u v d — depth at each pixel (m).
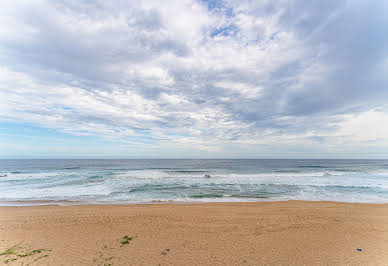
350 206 10.63
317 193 14.41
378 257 4.94
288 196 13.58
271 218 8.33
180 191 15.25
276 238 6.20
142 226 7.33
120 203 11.59
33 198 12.85
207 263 4.65
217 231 6.81
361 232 6.72
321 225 7.45
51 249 5.38
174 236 6.35
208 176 23.22
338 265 4.56
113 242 5.87
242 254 5.11
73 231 6.81
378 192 14.65
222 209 9.92
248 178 22.05
